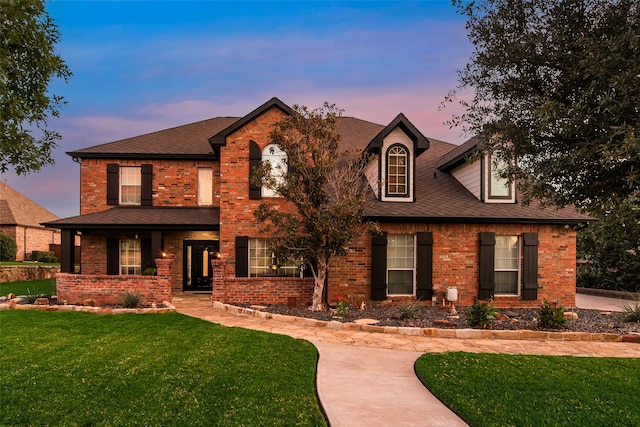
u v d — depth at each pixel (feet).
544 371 20.94
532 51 18.53
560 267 44.11
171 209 55.42
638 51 14.83
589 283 66.18
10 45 18.07
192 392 17.30
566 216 43.29
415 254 43.19
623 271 61.57
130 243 55.36
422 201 45.34
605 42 15.40
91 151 55.42
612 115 14.84
